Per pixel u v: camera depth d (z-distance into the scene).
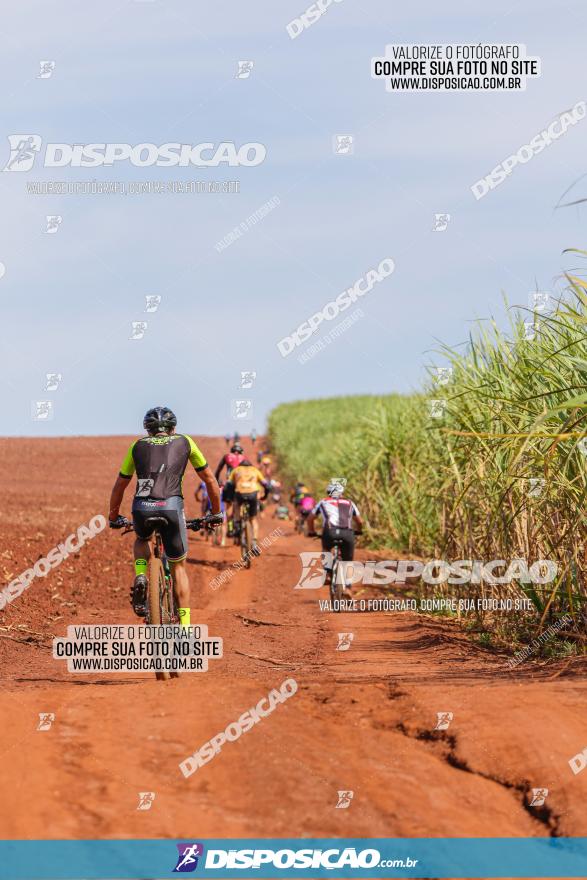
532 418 23.62
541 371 22.84
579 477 21.83
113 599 35.56
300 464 112.12
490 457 27.48
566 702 16.00
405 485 48.75
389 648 26.25
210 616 34.16
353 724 15.14
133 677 21.20
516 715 15.07
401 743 14.15
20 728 14.54
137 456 20.52
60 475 109.75
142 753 13.40
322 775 12.66
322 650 25.89
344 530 36.72
